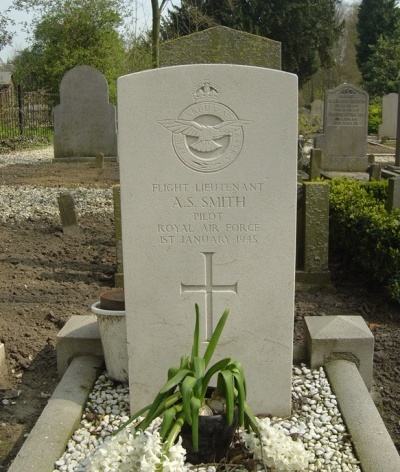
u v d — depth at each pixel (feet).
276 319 5.63
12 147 29.66
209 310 5.64
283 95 5.32
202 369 4.82
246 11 53.57
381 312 8.42
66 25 39.06
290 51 55.83
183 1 30.19
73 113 22.91
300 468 4.79
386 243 8.61
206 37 7.95
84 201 15.07
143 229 5.51
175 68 5.31
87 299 8.66
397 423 6.15
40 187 16.99
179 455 4.48
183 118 5.35
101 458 4.59
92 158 22.94
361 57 70.03
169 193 5.46
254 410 5.78
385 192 12.07
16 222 13.07
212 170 5.42
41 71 41.86
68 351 6.61
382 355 7.23
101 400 6.00
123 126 5.37
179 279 5.58
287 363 5.69
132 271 5.57
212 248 5.53
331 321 6.72
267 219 5.48
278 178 5.42
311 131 27.71
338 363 6.40
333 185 12.09
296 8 53.72
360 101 22.30
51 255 10.77
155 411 4.82
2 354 6.82
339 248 10.51
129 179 5.44
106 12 39.14
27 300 8.52
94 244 11.48
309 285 9.16
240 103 5.34
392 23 68.08
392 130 37.50
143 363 5.71
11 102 33.58
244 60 7.98
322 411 5.79
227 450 5.08
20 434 5.84
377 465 4.99
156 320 5.65
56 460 5.10
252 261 5.55
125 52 37.55
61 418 5.55
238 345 5.68
